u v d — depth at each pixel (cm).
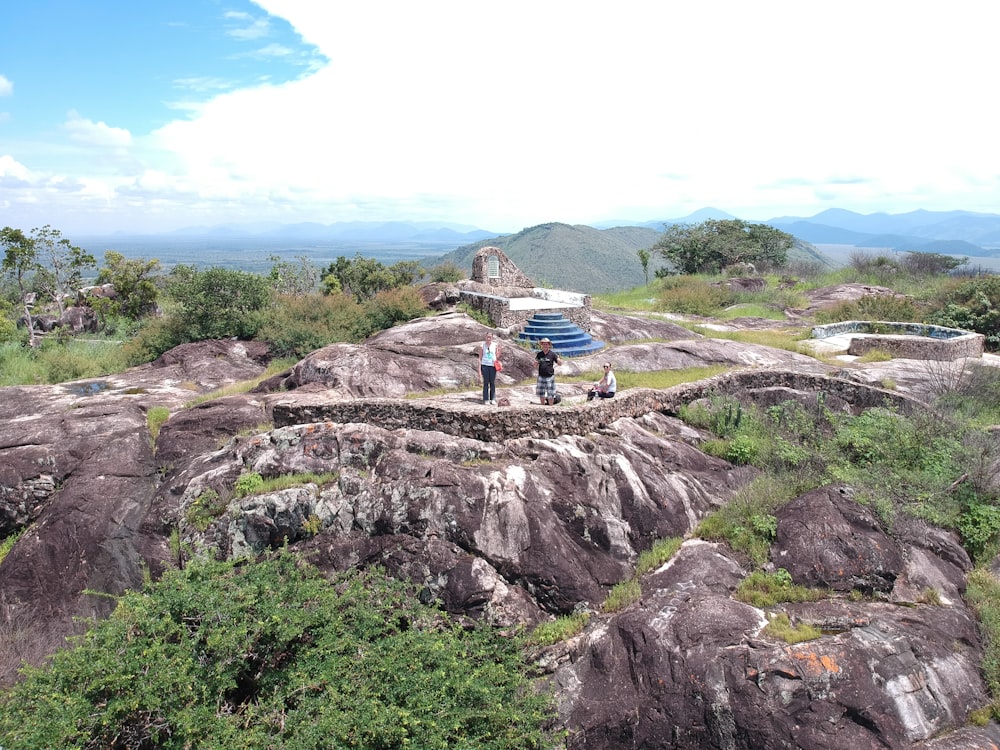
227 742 709
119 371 2198
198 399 1686
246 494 1102
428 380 1650
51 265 3528
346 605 916
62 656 786
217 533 1075
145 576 987
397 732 704
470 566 962
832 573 933
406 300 2436
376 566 988
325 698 768
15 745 677
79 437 1357
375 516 1033
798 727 704
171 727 743
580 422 1234
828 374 1783
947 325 2603
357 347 1738
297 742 704
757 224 5403
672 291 3534
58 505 1205
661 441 1285
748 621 826
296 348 2156
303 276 3878
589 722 795
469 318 2197
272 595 891
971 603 937
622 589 974
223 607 841
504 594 947
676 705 754
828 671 735
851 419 1430
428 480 1042
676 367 1922
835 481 1130
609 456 1150
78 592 1106
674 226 5494
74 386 1856
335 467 1141
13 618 1065
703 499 1179
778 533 1020
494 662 874
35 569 1126
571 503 1063
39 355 2419
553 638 913
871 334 2522
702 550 1016
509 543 988
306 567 996
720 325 2828
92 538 1159
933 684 770
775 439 1358
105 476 1260
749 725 710
